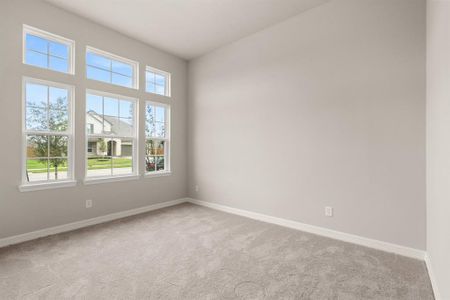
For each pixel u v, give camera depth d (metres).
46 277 1.97
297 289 1.84
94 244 2.65
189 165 4.77
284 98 3.33
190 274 2.04
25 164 2.80
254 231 3.10
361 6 2.66
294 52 3.22
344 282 1.93
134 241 2.75
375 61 2.57
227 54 4.09
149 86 4.22
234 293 1.79
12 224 2.67
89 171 3.39
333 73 2.87
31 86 2.85
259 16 3.23
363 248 2.58
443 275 1.56
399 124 2.42
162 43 4.05
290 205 3.28
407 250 2.38
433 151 1.94
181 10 3.09
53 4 2.96
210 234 2.99
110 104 3.64
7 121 2.63
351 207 2.74
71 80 3.13
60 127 3.09
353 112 2.72
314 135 3.03
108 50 3.53
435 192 1.86
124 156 3.84
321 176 2.98
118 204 3.69
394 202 2.46
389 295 1.77
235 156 3.97
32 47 2.87
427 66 2.21
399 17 2.42
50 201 2.96
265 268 2.15
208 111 4.41
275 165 3.44
